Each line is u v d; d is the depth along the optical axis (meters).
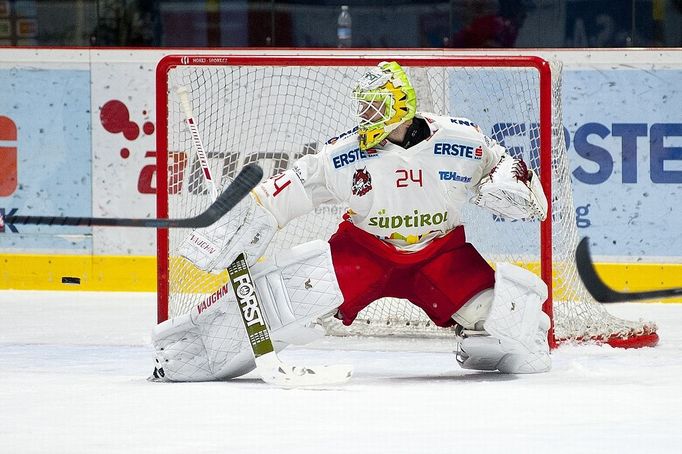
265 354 12.00
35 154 21.56
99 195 21.50
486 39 21.28
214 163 19.78
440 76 19.22
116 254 21.53
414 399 10.98
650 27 20.83
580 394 11.24
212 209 11.19
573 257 16.33
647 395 11.17
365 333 16.45
